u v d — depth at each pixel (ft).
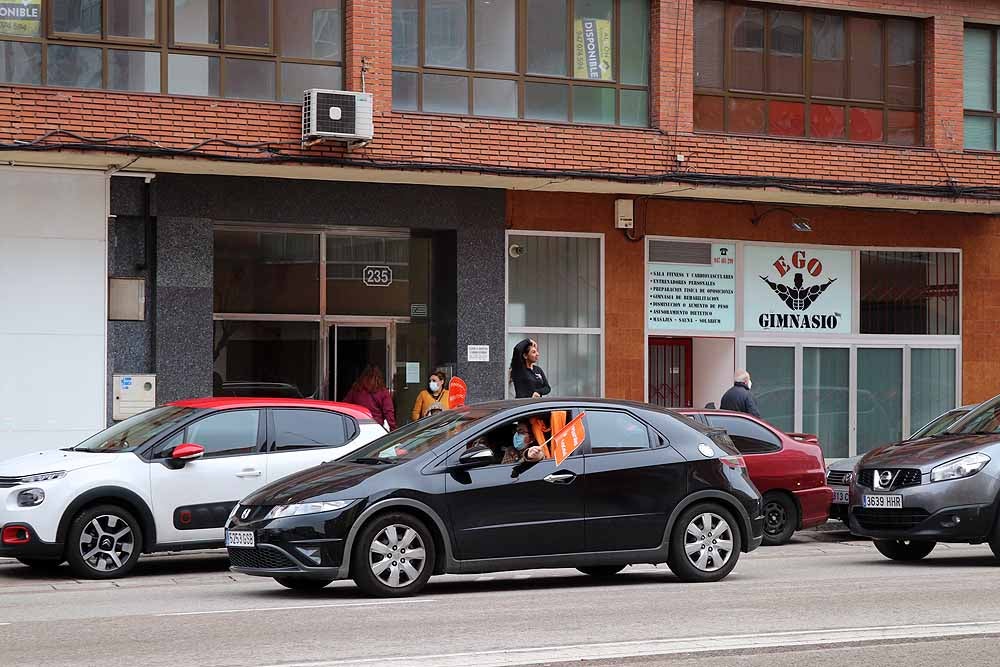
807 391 78.38
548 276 72.54
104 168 63.10
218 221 66.39
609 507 39.50
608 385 73.31
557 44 70.13
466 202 70.33
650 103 71.56
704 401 77.46
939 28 77.71
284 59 64.49
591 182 69.15
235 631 30.78
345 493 37.11
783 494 56.13
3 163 61.57
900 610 33.96
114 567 44.57
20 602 38.17
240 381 67.15
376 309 70.23
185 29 62.85
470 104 68.03
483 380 70.54
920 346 80.79
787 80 75.31
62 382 62.69
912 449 47.50
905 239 80.28
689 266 75.41
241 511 38.47
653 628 30.83
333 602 36.32
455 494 37.91
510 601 36.22
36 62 60.39
